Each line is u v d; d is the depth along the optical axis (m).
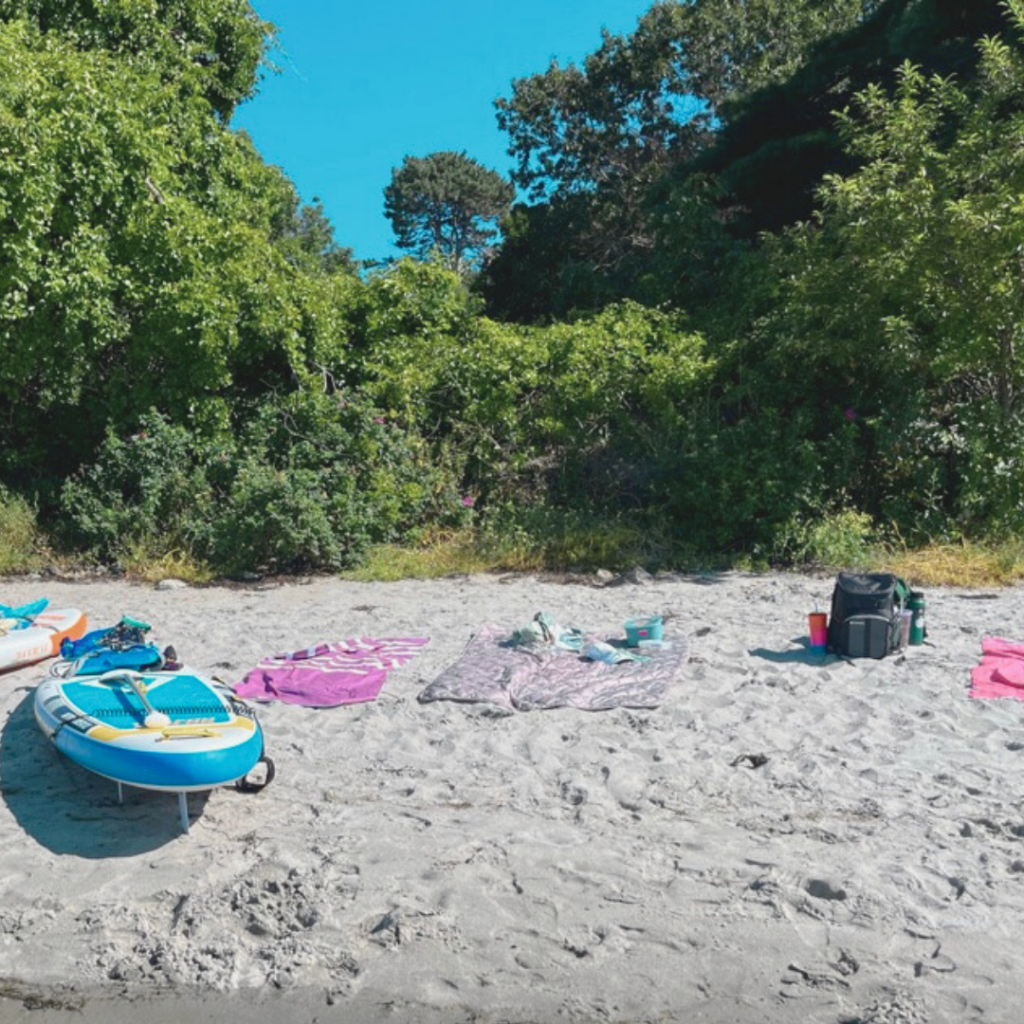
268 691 8.82
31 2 16.61
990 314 13.40
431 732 7.89
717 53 32.44
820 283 14.69
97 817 6.71
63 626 10.03
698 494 14.61
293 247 21.84
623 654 9.30
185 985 5.11
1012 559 13.02
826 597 12.02
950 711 7.95
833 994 4.83
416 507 15.52
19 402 16.53
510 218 29.48
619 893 5.64
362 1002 4.95
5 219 14.48
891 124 14.10
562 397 16.41
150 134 15.88
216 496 15.34
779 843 6.08
